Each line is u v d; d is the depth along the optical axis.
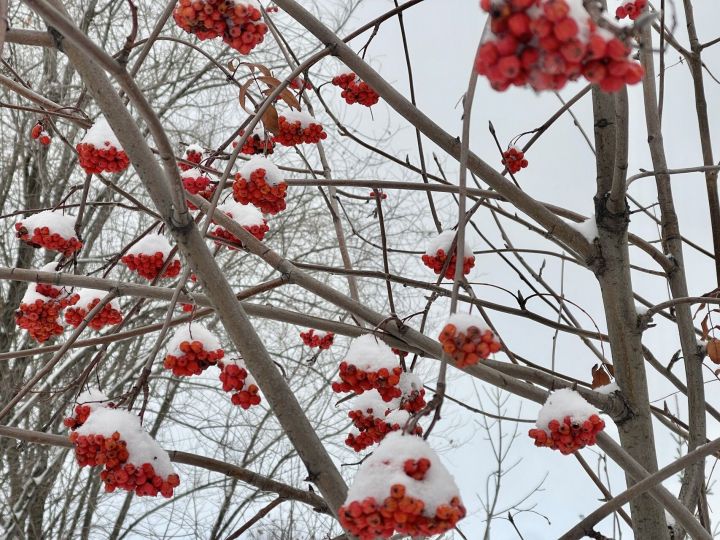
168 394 10.89
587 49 1.27
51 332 3.74
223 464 2.82
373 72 2.58
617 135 2.74
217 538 9.74
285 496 2.89
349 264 3.84
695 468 3.14
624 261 2.92
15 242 11.35
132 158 2.23
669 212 3.32
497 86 1.36
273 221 11.68
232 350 10.25
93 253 11.58
